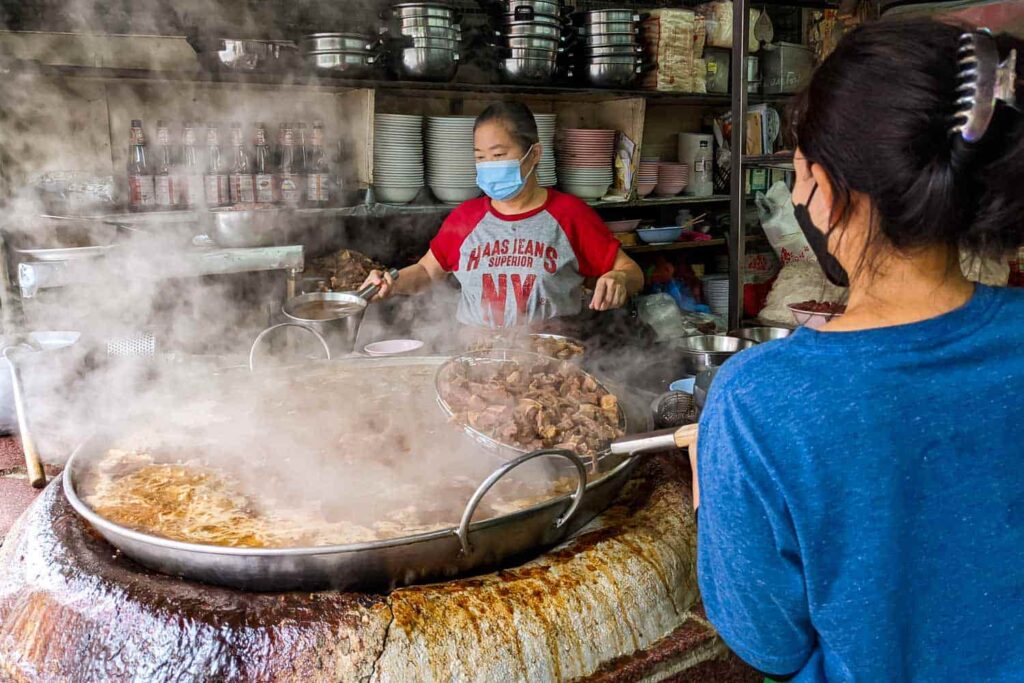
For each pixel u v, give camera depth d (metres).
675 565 1.54
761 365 0.84
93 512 1.38
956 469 0.79
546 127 3.76
